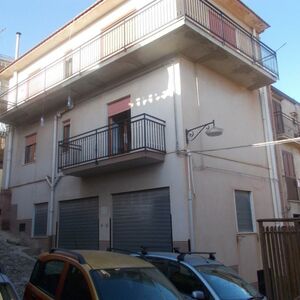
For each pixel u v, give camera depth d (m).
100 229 13.78
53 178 16.36
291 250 8.36
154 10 12.91
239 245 12.90
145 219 12.41
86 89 15.38
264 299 6.66
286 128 18.91
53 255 5.86
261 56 14.90
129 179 13.11
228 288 6.45
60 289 5.17
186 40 12.08
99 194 14.13
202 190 12.02
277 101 19.53
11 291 4.58
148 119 12.02
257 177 14.83
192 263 6.81
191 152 11.97
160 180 12.13
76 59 16.23
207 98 13.30
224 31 13.99
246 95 15.63
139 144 12.29
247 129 15.05
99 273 4.89
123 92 14.08
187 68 12.81
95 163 13.03
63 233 15.39
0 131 23.06
